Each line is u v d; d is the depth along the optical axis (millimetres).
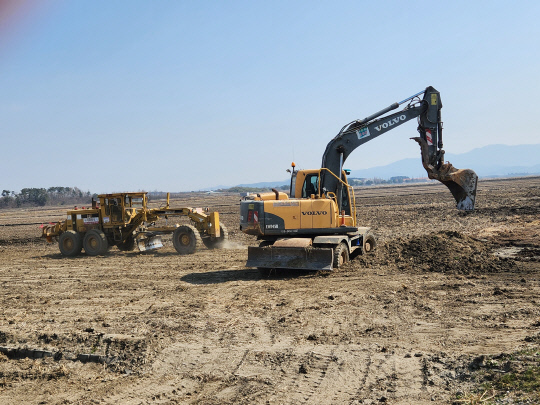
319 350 7754
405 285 11852
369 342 8008
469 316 9102
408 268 13773
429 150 15391
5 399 6637
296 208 14055
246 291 12273
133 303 11609
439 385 6164
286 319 9508
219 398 6340
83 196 163375
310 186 15234
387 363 7031
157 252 20781
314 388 6430
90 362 7887
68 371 7539
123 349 8203
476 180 15188
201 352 7965
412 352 7387
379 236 23016
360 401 5938
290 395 6273
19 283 14875
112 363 7723
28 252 23391
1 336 9000
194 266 16609
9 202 137625
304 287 12344
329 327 8938
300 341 8242
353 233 14336
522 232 20922
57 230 21516
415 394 5984
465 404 5438
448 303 10125
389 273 13352
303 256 13422
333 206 14125
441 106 15398
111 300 12047
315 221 14031
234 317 9914
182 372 7262
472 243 16641
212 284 13398
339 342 8094
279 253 13586
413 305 10109
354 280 12734
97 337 8703
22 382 7215
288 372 7004
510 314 9016
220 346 8211
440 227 25281
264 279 13656
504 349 7086
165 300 11750
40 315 10742
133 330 9172
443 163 15391
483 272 13109
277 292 11969
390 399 5918
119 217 20516
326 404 5953
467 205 15234
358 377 6664
